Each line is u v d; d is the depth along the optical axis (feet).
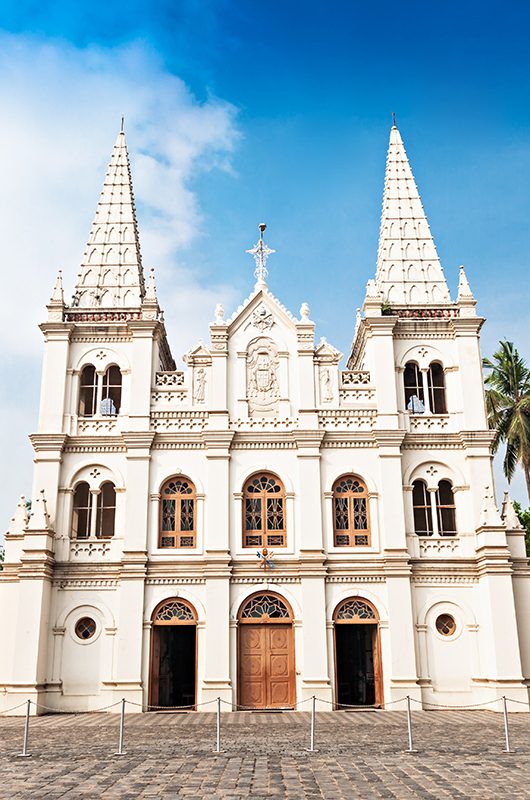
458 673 103.24
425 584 106.52
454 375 116.06
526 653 104.17
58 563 106.22
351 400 114.73
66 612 104.83
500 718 89.97
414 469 111.55
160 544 107.55
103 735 76.48
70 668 102.78
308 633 102.83
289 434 111.14
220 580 104.68
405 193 129.59
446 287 122.83
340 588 105.60
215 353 114.93
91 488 110.83
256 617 104.58
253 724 85.05
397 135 135.44
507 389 158.92
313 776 53.36
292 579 105.91
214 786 50.01
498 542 104.53
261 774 54.19
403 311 120.57
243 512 108.78
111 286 121.70
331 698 100.27
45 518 105.40
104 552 107.55
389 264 124.16
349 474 110.52
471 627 104.73
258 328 116.98
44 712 99.45
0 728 83.35
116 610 105.09
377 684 103.04
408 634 102.89
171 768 56.70
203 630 103.50
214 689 100.32
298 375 114.83
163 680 116.57
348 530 108.68
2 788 49.65
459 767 56.59
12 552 107.96
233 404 113.39
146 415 111.86
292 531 107.55
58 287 119.44
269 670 103.19
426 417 114.01
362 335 122.31
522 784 50.31
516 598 106.22
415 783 50.80
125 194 129.08
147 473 109.40
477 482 109.91
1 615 104.83
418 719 89.45
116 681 100.73
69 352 116.57
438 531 110.93
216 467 109.60
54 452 110.73
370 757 61.41
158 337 118.52
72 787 49.90
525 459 149.79
